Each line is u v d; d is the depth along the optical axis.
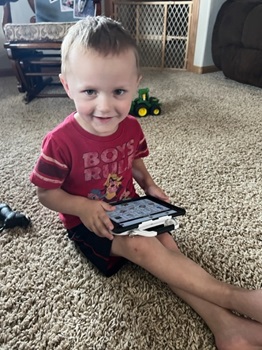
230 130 1.47
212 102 1.84
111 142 0.67
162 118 1.61
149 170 1.12
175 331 0.59
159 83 2.22
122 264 0.72
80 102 0.58
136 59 0.58
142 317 0.61
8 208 0.87
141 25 2.56
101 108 0.57
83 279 0.69
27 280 0.68
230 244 0.80
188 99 1.88
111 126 0.61
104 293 0.66
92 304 0.63
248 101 1.86
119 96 0.58
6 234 0.81
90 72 0.55
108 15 2.54
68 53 0.58
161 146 1.31
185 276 0.59
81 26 0.60
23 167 1.14
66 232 0.83
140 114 1.60
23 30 1.63
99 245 0.67
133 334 0.58
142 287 0.68
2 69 2.41
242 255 0.76
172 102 1.83
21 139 1.36
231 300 0.56
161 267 0.61
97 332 0.58
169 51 2.62
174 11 2.48
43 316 0.61
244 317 0.56
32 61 1.74
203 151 1.27
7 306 0.62
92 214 0.64
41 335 0.57
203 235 0.82
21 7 2.29
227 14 2.22
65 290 0.66
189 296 0.61
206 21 2.39
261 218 0.89
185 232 0.83
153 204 0.72
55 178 0.65
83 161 0.66
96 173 0.69
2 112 1.67
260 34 1.96
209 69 2.58
